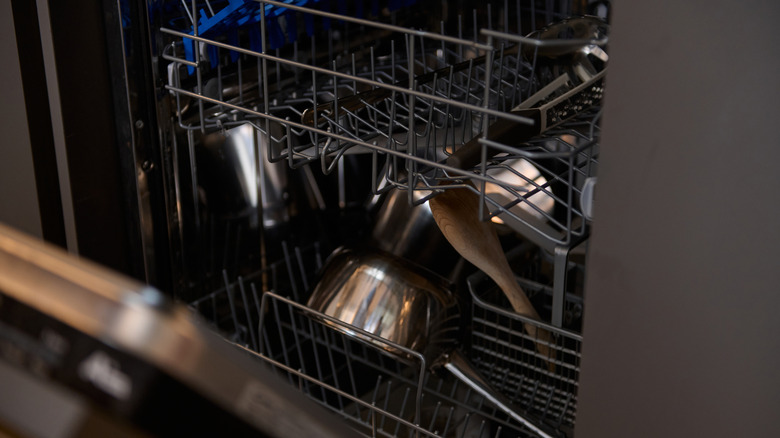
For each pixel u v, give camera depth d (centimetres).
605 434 46
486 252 68
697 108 38
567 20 78
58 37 63
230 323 88
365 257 77
